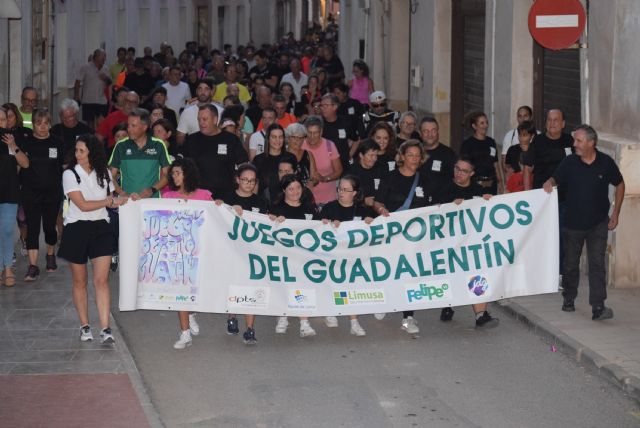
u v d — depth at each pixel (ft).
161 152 44.86
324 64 98.32
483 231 39.75
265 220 38.40
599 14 48.62
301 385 33.68
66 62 106.01
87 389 32.17
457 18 74.13
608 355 35.58
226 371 35.22
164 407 31.65
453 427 29.94
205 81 56.75
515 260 39.86
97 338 37.55
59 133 49.96
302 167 45.29
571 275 41.29
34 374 33.47
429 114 77.61
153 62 91.09
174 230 37.88
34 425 29.12
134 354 37.22
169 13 162.61
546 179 44.60
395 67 91.09
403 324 39.99
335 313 39.04
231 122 45.50
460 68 74.43
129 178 44.65
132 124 44.24
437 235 39.47
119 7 142.72
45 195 46.34
